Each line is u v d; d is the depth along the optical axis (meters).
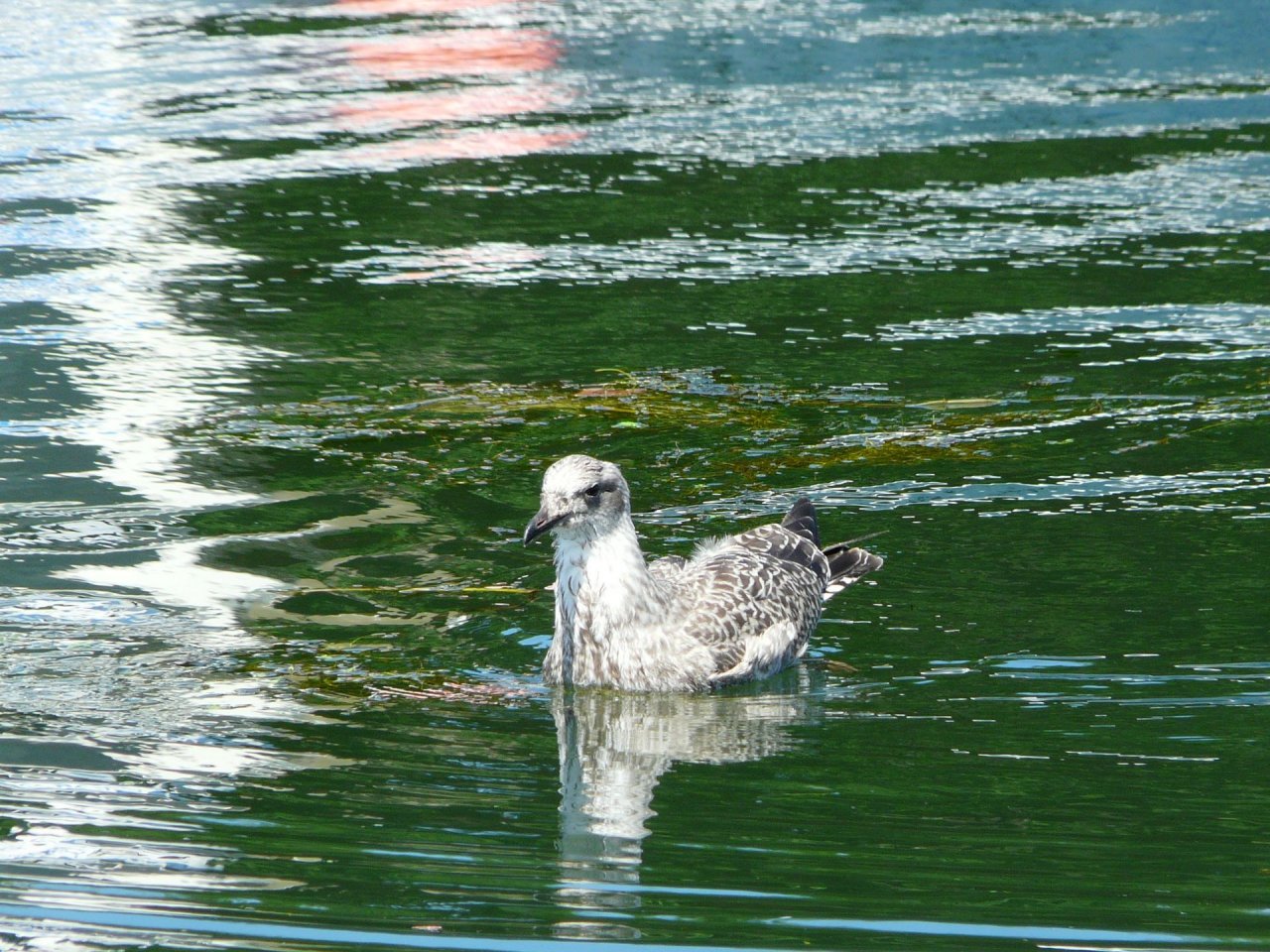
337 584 12.77
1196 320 18.72
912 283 20.17
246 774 9.78
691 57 32.22
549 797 9.53
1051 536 13.46
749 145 26.16
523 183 24.34
